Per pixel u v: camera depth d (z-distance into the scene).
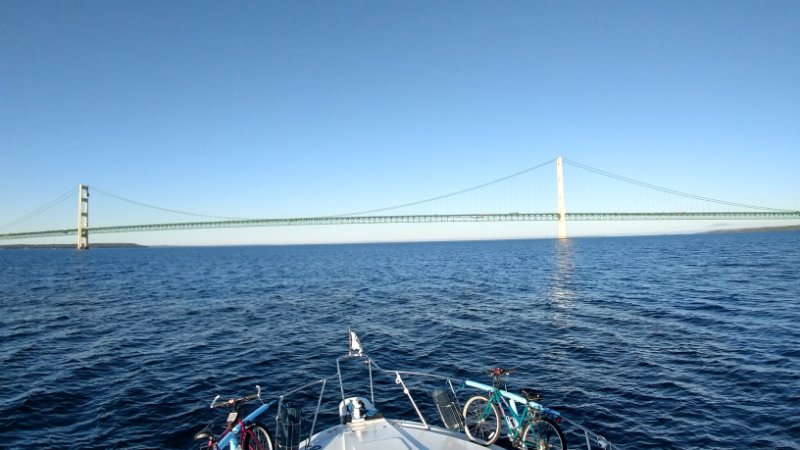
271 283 43.56
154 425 10.55
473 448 6.19
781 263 49.12
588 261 63.53
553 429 6.01
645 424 10.20
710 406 10.94
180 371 14.64
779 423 9.98
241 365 15.31
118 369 14.83
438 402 6.82
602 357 15.10
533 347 16.78
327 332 20.41
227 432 5.64
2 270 64.44
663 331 18.36
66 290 38.12
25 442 9.70
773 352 14.72
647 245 125.06
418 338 18.89
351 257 104.00
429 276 48.09
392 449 6.12
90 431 10.24
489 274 48.03
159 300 31.59
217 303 29.94
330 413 11.20
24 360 15.89
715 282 33.66
